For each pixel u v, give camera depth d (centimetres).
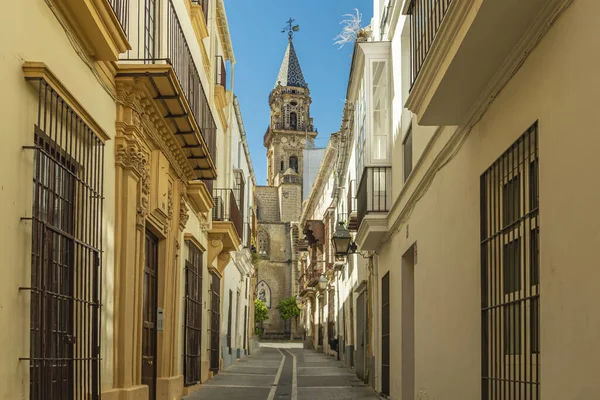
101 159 753
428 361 1044
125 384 855
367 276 1925
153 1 1045
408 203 1212
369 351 1766
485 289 738
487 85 720
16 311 530
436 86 741
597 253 456
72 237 633
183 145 1159
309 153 5822
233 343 2725
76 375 652
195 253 1516
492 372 710
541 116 570
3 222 507
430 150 1031
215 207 1894
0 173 502
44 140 591
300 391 1528
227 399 1312
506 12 572
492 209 729
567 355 504
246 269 3284
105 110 806
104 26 696
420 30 859
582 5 486
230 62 2250
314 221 3819
